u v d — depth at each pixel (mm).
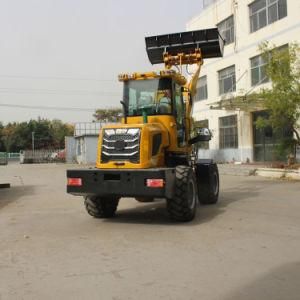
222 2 33625
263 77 28969
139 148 9898
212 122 35219
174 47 14328
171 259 6977
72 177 10086
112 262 6887
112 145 10117
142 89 11375
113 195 9875
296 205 12477
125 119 11391
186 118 12297
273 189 16625
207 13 35781
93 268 6582
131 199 14609
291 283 5746
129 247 7836
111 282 5914
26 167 42875
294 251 7352
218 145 34344
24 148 91688
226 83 33625
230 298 5238
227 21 33281
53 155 62438
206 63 36000
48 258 7203
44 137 92625
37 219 11117
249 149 30344
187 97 12625
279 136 26703
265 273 6172
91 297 5371
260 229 9180
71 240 8516
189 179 10172
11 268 6668
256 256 7062
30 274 6348
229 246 7742
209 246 7773
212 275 6117
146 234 8914
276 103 20125
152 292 5488
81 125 53969
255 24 29875
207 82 35906
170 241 8227
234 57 32156
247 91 29359
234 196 14906
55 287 5762
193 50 14242
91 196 10641
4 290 5688
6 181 24203
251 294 5359
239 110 30016
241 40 31281
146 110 11234
